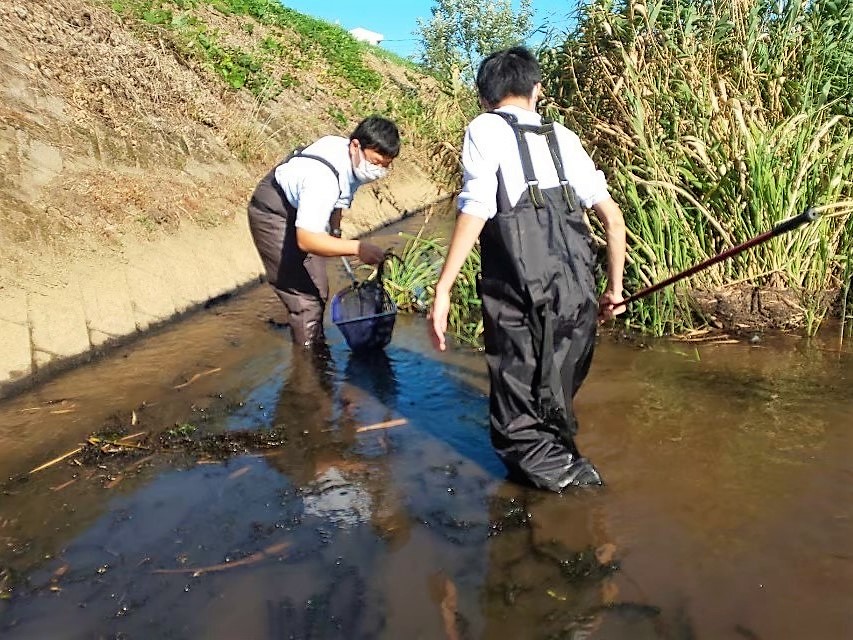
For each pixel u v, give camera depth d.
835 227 4.63
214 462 3.30
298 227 4.02
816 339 4.38
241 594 2.39
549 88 5.99
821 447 3.11
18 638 2.21
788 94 5.05
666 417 3.48
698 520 2.67
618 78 5.10
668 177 4.71
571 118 5.41
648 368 4.10
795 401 3.56
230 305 6.07
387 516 2.82
